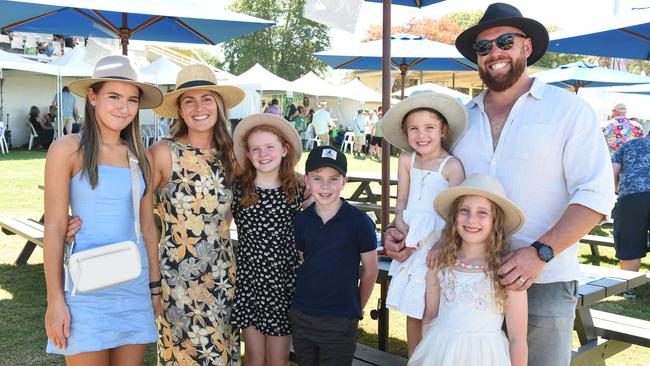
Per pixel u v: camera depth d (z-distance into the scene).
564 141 2.24
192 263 2.79
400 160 2.81
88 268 2.29
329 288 2.74
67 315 2.30
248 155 2.90
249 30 5.76
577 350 3.32
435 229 2.62
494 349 2.30
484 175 2.32
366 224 2.78
